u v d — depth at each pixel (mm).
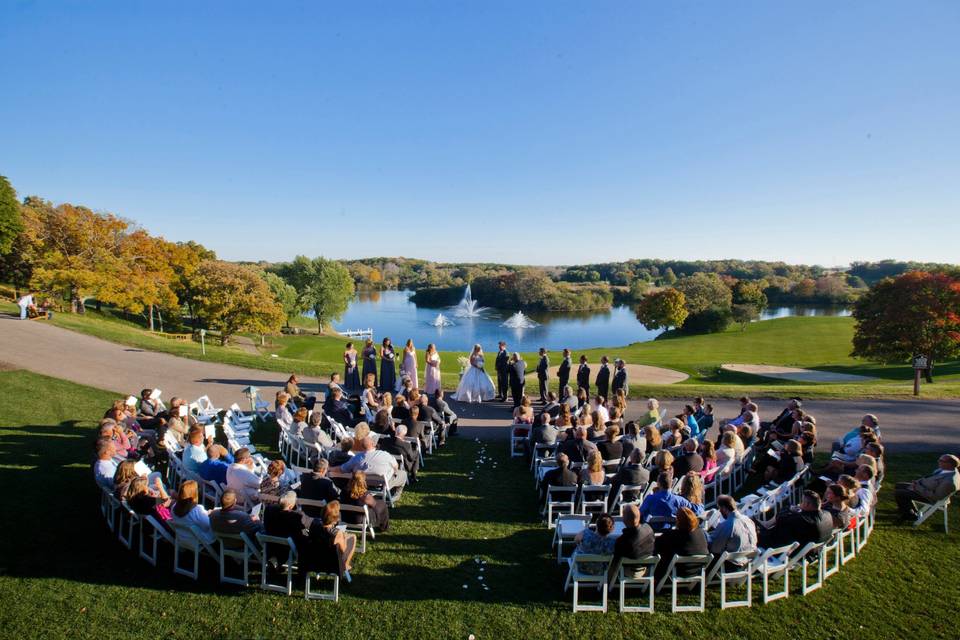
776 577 7023
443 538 7926
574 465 9281
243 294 50781
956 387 20297
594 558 6086
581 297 119188
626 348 48250
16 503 8070
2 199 39031
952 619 6039
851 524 7410
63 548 7023
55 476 9250
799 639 5672
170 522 6547
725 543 6531
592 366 29125
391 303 132250
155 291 48375
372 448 8852
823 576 6762
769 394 18188
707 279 90000
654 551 6348
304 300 69688
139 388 16156
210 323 51156
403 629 5719
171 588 6328
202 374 18594
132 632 5488
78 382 16062
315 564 6219
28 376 15766
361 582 6645
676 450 10102
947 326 30781
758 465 10922
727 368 31516
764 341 51219
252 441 12156
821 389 19078
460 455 11812
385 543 7711
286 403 11852
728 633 5773
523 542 7875
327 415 11836
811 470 10836
